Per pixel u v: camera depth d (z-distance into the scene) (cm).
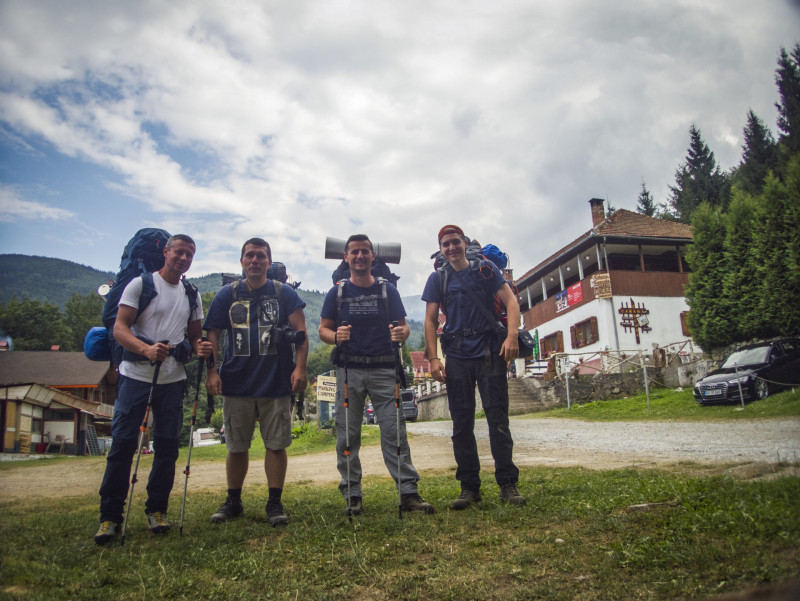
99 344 411
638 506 343
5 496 672
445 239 443
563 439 1084
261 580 272
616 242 2600
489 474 618
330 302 451
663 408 1562
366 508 429
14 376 2442
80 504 559
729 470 412
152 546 345
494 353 426
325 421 1683
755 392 1303
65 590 264
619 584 234
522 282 3316
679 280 2627
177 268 412
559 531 318
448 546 308
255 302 434
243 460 430
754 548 229
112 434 374
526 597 234
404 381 436
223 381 423
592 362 2595
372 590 255
